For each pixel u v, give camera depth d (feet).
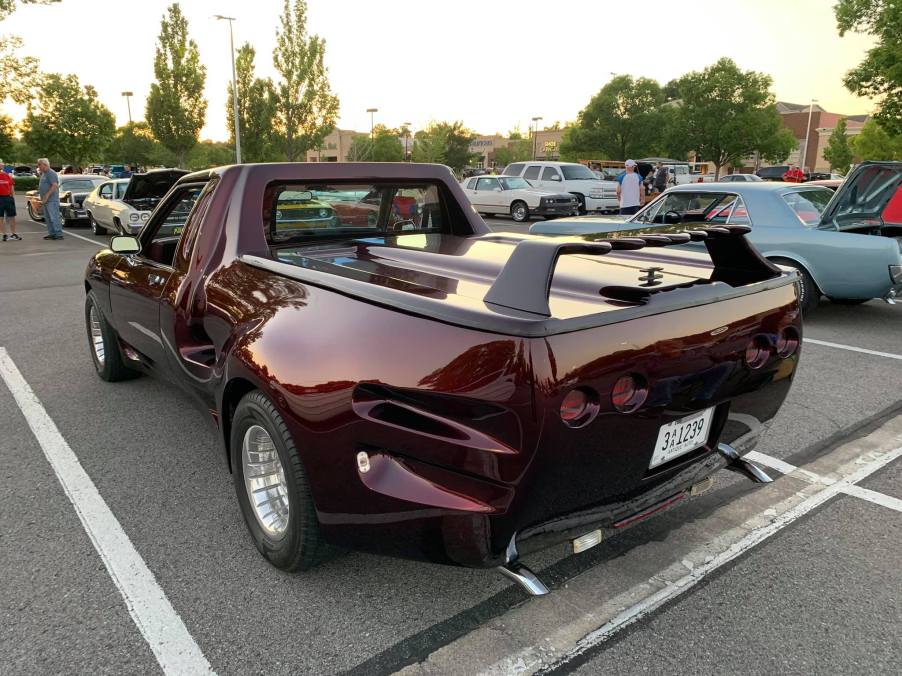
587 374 6.04
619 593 8.04
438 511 6.25
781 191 22.08
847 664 6.86
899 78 62.69
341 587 8.10
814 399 14.80
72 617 7.54
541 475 6.01
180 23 137.69
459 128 270.46
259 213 10.17
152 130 143.02
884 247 19.56
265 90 125.39
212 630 7.32
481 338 5.99
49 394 15.03
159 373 12.58
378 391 6.50
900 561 8.68
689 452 7.62
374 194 11.72
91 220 51.83
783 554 8.84
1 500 10.21
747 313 7.61
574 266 9.05
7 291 28.53
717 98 163.32
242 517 9.51
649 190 66.80
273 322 7.83
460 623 7.48
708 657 6.95
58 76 156.15
